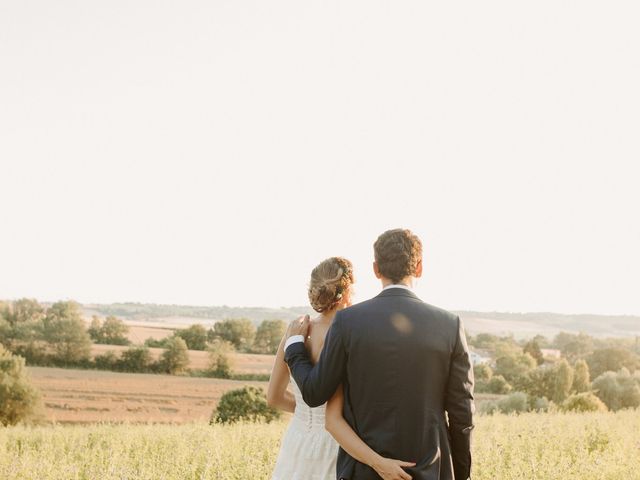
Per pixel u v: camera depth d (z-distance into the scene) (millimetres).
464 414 2836
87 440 11078
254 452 8125
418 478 2693
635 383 69875
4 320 84812
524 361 96875
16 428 15906
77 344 84500
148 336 106000
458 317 2959
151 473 7293
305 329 3445
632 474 6363
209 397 68250
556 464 6797
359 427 2807
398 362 2781
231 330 106562
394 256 3000
